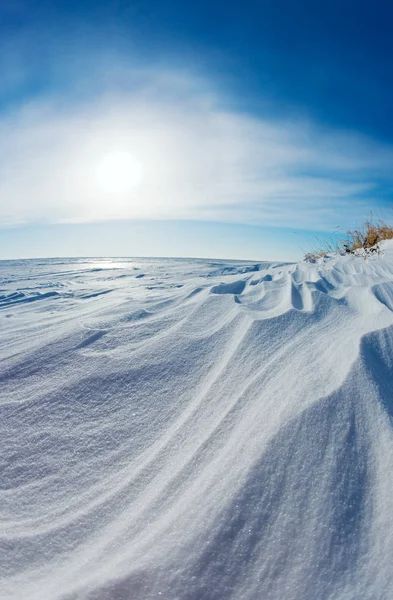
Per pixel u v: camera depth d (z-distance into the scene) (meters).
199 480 1.09
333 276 3.30
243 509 0.95
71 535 1.06
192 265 11.88
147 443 1.41
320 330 1.95
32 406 1.69
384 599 0.73
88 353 2.08
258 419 1.27
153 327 2.36
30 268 14.16
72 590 0.82
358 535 0.87
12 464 1.38
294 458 1.07
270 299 2.67
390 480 0.98
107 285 6.38
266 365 1.67
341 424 1.16
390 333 1.68
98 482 1.27
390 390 1.34
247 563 0.85
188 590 0.80
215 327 2.22
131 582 0.82
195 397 1.61
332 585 0.78
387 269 3.43
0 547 1.03
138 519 1.04
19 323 3.10
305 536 0.88
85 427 1.54
